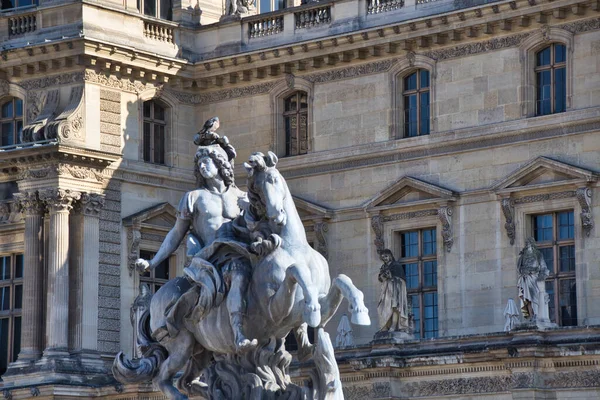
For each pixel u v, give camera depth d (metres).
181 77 116.81
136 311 99.94
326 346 33.91
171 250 36.09
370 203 109.50
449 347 90.44
